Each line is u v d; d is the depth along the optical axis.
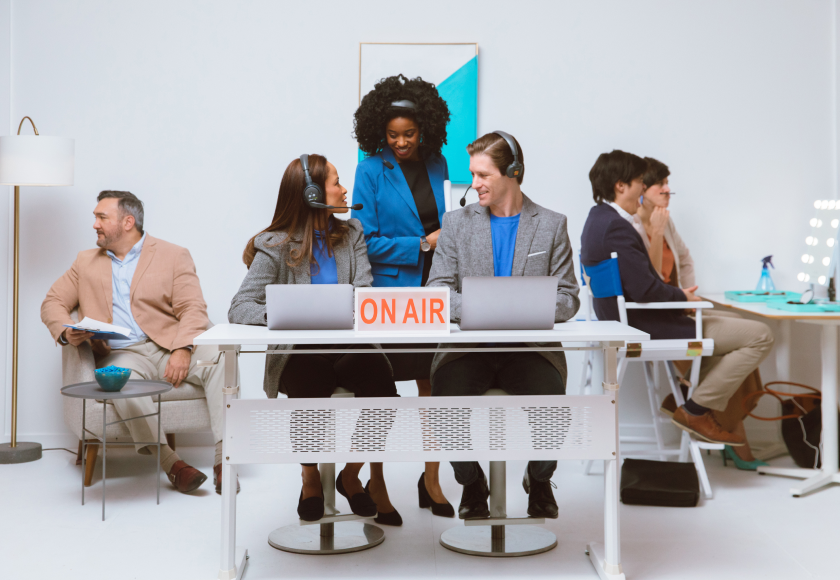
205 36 3.39
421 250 2.93
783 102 3.41
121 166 3.41
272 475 3.01
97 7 3.37
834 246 3.09
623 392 3.49
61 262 3.42
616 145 3.42
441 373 2.13
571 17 3.39
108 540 2.29
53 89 3.38
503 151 2.26
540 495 2.21
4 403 3.47
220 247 3.44
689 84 3.41
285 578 2.01
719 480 2.97
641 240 2.90
